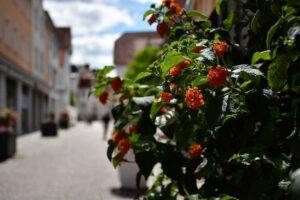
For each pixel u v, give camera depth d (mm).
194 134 3633
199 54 3334
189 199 3299
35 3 37219
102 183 10195
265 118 3186
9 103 27062
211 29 4102
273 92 3164
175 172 4008
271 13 3736
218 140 3295
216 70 3043
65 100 64062
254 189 2992
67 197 8555
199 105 3096
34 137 29031
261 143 3162
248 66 3225
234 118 3266
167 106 3920
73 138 29766
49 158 15797
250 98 3207
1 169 12547
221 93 3215
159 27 4488
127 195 8680
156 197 4773
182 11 4441
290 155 2936
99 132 41094
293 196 2297
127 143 4316
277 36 3215
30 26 34719
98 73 4805
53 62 50688
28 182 10328
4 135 14930
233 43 3996
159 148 4152
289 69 3018
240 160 3150
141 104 4250
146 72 3904
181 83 3480
